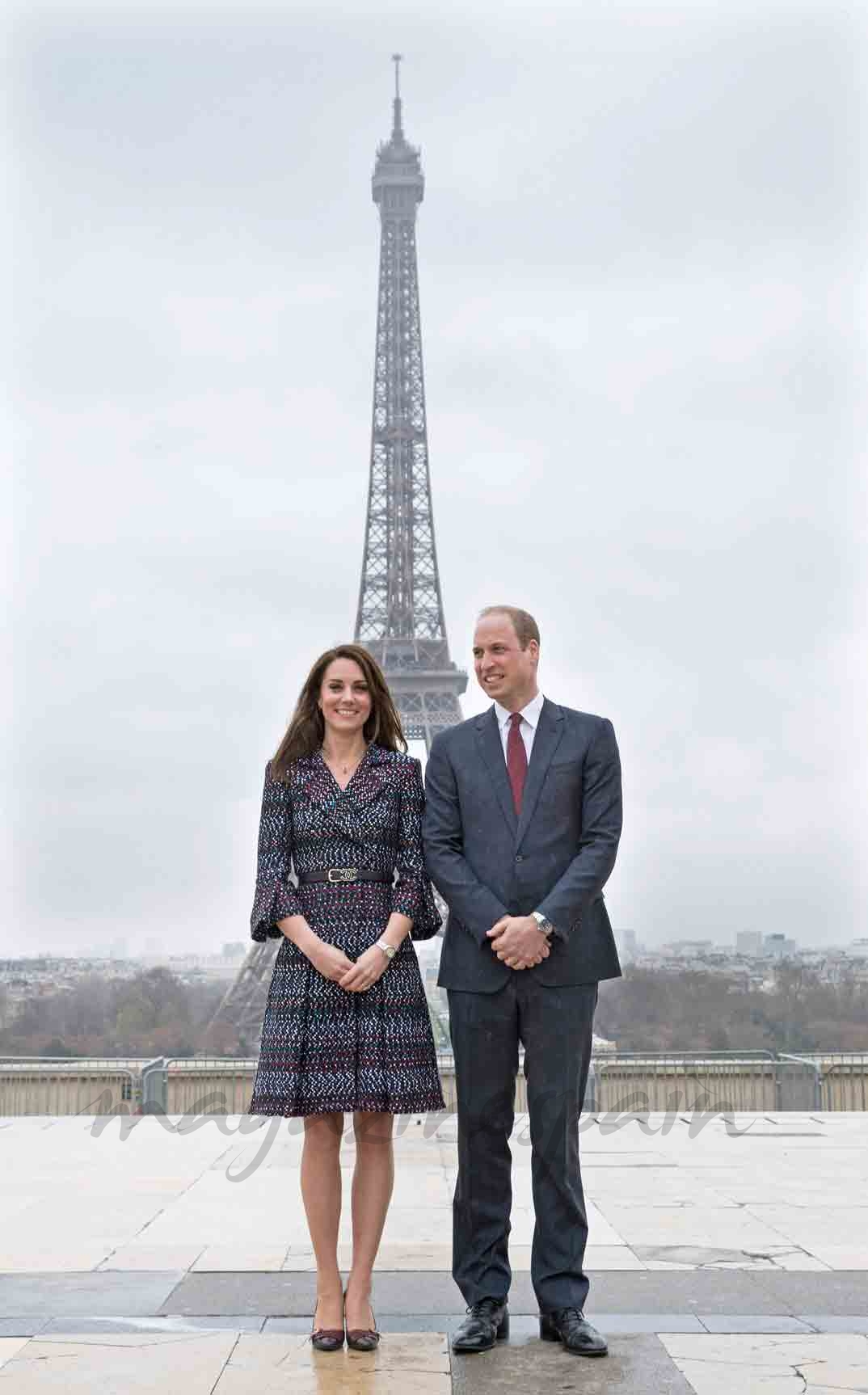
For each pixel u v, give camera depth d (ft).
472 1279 26.32
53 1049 133.18
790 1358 24.20
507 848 26.91
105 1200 40.68
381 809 26.76
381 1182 26.21
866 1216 37.68
